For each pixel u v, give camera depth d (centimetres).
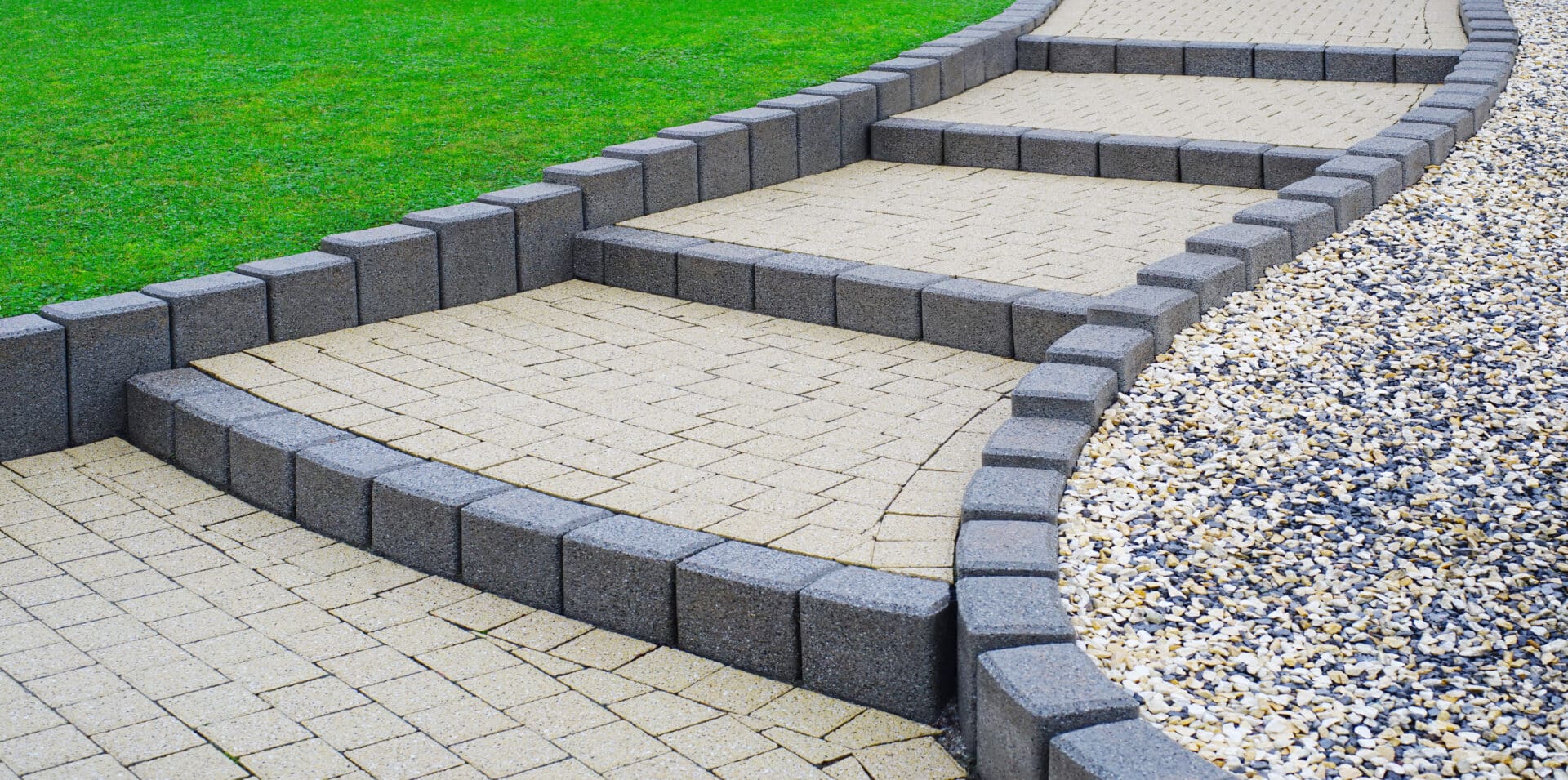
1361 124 946
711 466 531
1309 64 1107
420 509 509
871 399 603
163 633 468
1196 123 972
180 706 422
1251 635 409
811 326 709
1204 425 527
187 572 513
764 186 912
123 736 405
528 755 399
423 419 584
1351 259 680
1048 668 371
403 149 878
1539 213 730
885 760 398
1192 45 1143
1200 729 366
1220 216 807
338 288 700
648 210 839
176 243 729
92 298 652
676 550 458
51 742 402
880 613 416
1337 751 356
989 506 458
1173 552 450
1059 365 558
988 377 628
